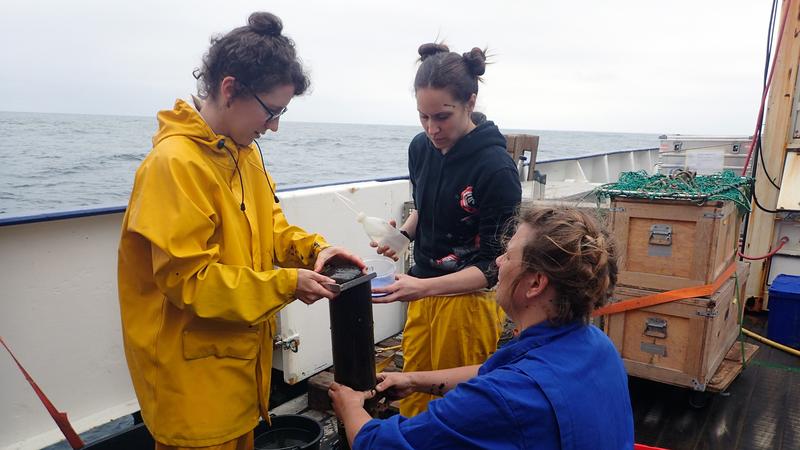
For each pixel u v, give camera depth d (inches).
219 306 50.5
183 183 50.3
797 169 158.1
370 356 58.9
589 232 43.9
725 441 99.0
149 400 56.4
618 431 43.5
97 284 99.0
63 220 92.9
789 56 154.3
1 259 86.5
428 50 77.0
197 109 57.7
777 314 145.3
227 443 58.3
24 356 90.5
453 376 62.7
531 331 45.2
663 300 106.3
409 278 70.2
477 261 75.7
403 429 42.4
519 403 38.8
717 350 111.7
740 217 118.6
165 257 48.8
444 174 77.7
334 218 115.0
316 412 110.0
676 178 116.8
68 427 71.1
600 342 46.1
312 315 113.0
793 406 111.7
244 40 51.7
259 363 61.2
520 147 147.2
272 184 68.6
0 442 89.0
